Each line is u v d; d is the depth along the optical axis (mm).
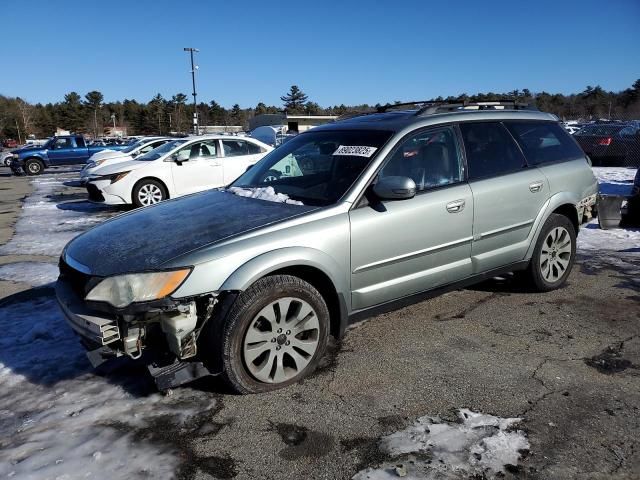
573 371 3365
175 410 2980
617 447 2588
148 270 2836
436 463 2482
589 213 5133
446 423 2807
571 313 4348
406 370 3410
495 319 4242
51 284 5426
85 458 2568
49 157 23250
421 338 3900
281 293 3084
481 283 5145
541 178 4551
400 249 3633
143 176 10469
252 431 2777
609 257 6039
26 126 90562
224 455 2590
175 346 2871
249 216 3369
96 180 10508
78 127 98000
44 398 3137
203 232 3180
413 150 3855
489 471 2424
